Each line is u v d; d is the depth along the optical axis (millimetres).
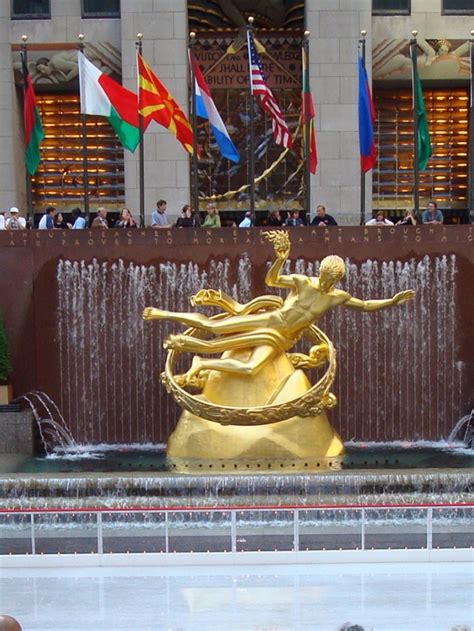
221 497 15180
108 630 10531
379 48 30391
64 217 32406
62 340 20938
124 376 20906
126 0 29328
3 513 13078
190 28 31812
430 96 32625
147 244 20875
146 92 21891
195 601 11508
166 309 20891
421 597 11539
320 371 20703
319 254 20766
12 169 30484
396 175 32625
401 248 20781
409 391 20844
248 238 20781
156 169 29625
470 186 28219
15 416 19969
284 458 16922
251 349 17672
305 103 22828
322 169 29844
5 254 20906
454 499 15023
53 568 13039
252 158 22203
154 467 17562
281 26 31844
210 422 17266
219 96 31906
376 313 20797
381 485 15547
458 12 30484
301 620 10766
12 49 30391
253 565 13055
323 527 13469
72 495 15570
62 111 32344
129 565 13078
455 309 20781
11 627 7527
